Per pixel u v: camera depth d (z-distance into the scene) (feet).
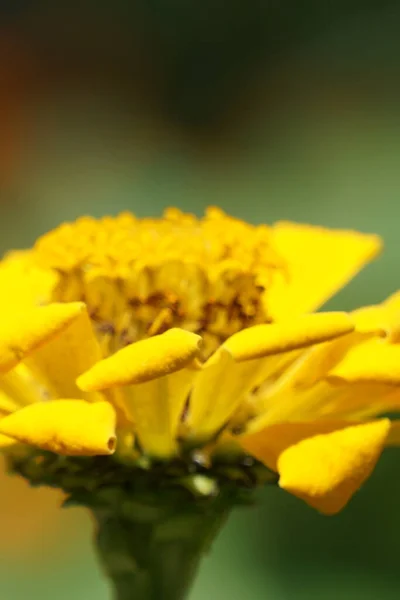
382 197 1.36
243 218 1.41
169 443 0.73
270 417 0.75
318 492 0.69
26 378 0.76
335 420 0.70
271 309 0.81
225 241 0.77
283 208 1.40
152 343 0.69
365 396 0.74
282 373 0.76
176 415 0.73
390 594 1.15
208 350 0.76
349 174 1.39
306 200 1.39
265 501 1.17
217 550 1.15
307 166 1.43
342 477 0.69
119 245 0.76
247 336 0.70
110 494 0.74
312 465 0.69
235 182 1.46
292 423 0.71
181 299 0.76
